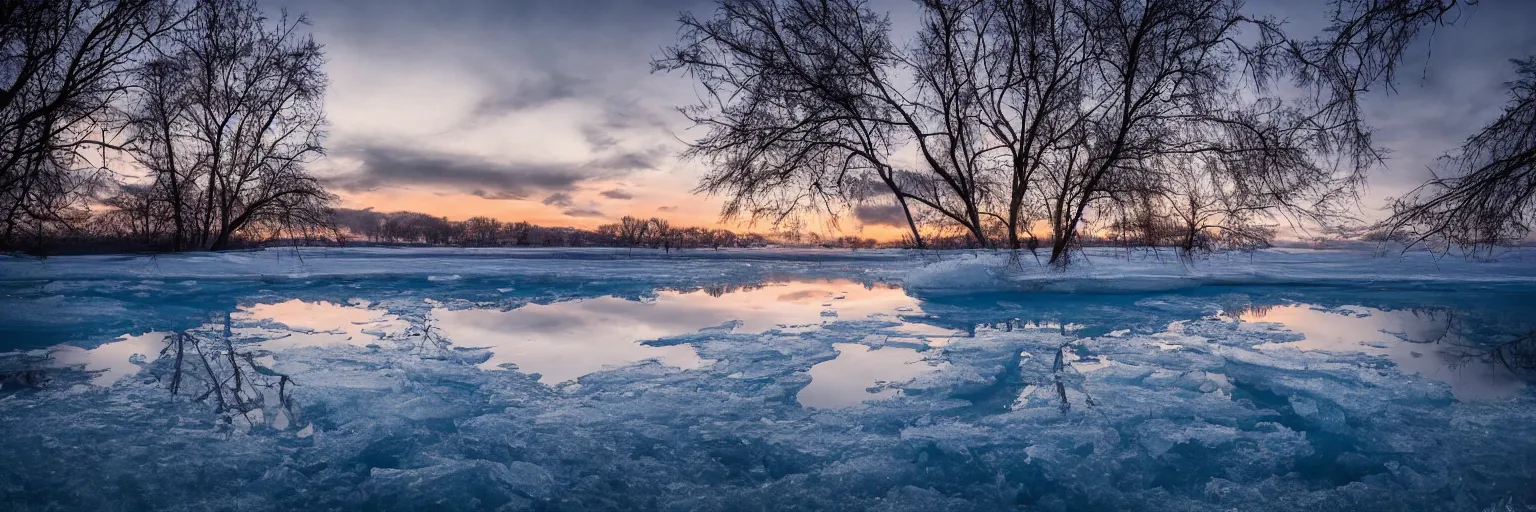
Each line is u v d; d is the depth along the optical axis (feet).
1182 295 31.53
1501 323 23.29
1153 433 11.56
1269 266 41.16
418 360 16.94
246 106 64.28
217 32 57.26
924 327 22.59
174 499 8.80
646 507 8.90
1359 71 19.25
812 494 9.25
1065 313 25.94
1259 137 32.53
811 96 46.29
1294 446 10.97
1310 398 13.58
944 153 50.21
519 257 60.54
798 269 49.42
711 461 10.37
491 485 9.42
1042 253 37.29
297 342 19.61
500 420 12.14
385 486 9.31
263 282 36.50
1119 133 32.53
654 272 44.98
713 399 13.58
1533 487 9.27
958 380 15.03
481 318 24.79
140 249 50.75
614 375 15.52
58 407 12.50
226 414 12.28
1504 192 18.43
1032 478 9.87
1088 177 33.06
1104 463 10.34
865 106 47.47
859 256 67.41
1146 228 31.94
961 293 32.14
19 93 35.35
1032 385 14.71
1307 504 8.96
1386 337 20.43
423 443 11.12
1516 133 18.79
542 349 18.78
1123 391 14.14
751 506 8.93
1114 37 36.83
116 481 9.25
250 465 9.92
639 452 10.74
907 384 14.87
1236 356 17.38
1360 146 27.20
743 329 22.30
